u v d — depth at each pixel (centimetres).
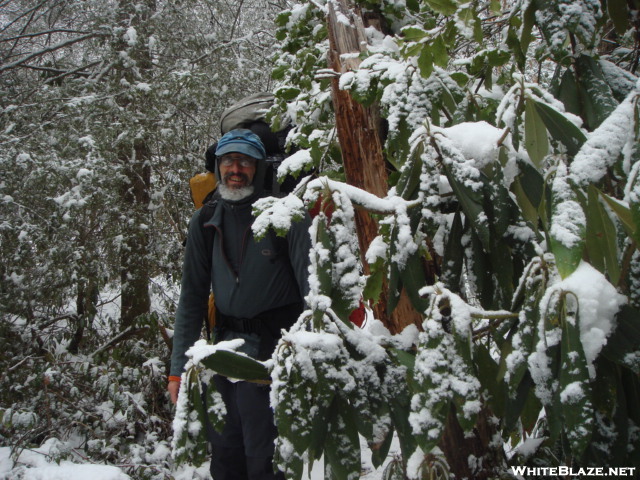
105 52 468
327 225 112
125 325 451
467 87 153
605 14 135
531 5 129
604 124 92
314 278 106
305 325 110
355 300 106
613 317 87
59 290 396
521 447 138
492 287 121
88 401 362
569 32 131
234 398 210
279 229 107
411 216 116
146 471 305
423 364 95
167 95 441
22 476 294
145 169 471
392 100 135
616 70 134
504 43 156
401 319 138
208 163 265
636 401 105
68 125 428
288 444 99
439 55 128
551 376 92
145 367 382
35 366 367
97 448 322
